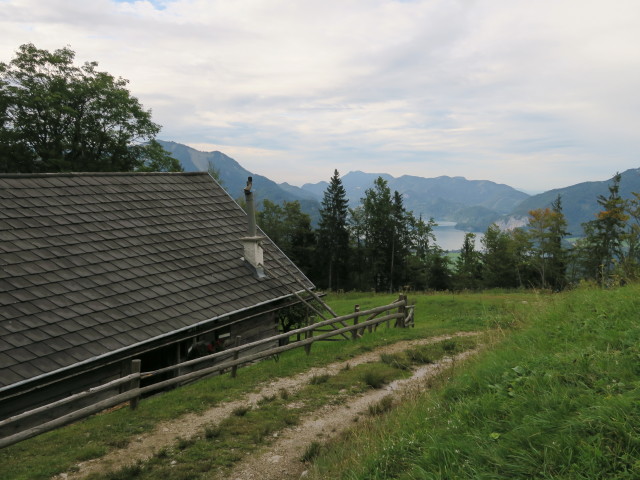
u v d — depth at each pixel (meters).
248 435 8.25
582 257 60.03
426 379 10.14
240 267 15.99
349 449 6.62
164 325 11.60
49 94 34.06
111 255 12.82
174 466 7.17
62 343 9.57
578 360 5.98
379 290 74.31
